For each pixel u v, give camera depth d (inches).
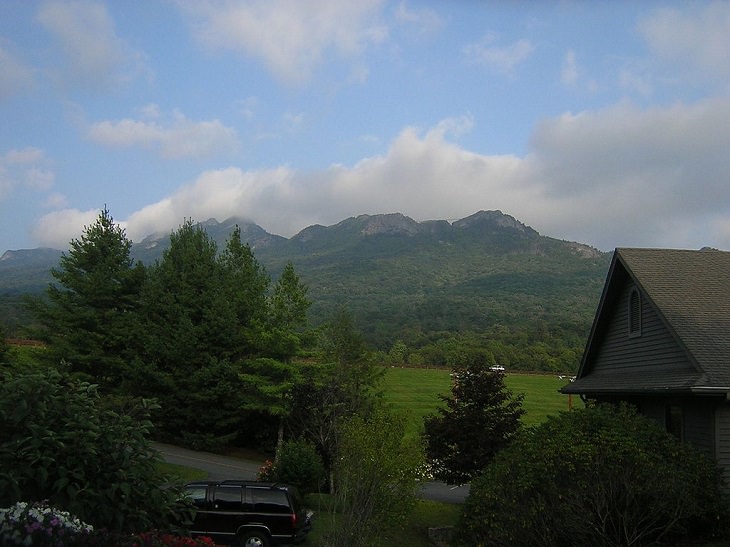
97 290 1346.0
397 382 2598.4
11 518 221.5
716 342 608.4
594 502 460.4
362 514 528.1
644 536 490.0
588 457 457.4
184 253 1424.7
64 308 1350.9
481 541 483.2
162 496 279.3
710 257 781.9
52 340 1330.0
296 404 1035.3
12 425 256.7
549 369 3189.0
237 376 1258.0
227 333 1296.8
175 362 1311.5
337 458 621.0
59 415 262.8
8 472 243.8
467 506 516.4
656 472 463.2
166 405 1301.7
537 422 1803.6
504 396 837.2
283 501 592.4
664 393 589.6
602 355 837.8
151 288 1370.6
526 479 459.5
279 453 887.7
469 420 802.2
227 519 585.3
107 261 1374.3
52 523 223.0
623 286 780.6
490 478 491.2
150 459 279.6
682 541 511.2
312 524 666.8
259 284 1379.2
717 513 508.4
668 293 687.1
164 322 1337.4
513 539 458.0
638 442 491.8
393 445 547.5
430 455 800.9
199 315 1353.3
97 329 1346.0
